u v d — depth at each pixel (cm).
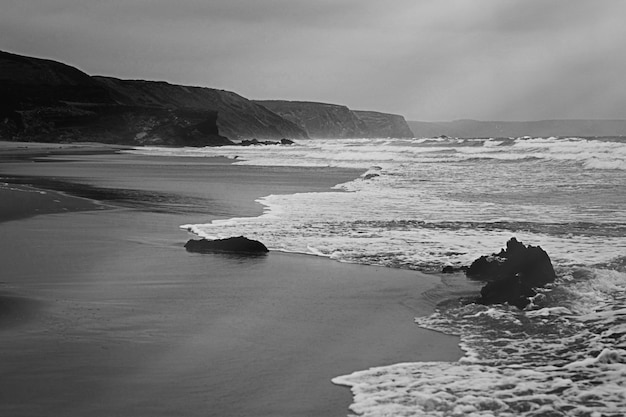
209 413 539
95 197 2217
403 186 2670
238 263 1170
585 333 755
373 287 1003
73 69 16112
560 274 1025
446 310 875
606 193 2270
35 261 1167
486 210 1878
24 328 769
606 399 563
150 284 1009
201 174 3528
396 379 617
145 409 546
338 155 5744
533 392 581
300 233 1491
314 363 663
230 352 695
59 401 560
